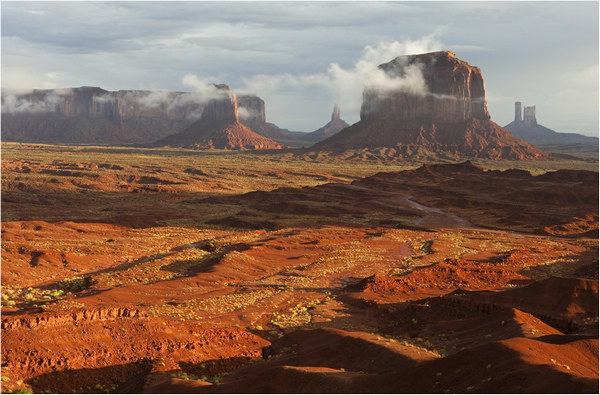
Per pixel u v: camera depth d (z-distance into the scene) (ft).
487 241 358.64
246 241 337.31
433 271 236.63
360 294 208.95
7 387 101.55
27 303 192.24
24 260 254.06
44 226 352.90
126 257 293.02
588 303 174.70
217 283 231.09
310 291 220.02
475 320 157.48
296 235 355.56
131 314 133.59
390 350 121.80
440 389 94.58
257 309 188.65
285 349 140.46
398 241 355.97
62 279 240.53
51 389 106.01
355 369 119.55
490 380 90.48
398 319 179.01
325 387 99.76
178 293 211.41
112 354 119.34
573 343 111.14
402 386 98.12
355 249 321.11
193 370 122.21
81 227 364.58
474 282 233.76
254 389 99.86
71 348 116.78
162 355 123.65
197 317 172.14
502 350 99.30
